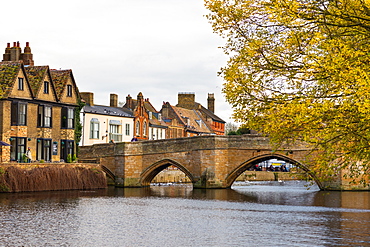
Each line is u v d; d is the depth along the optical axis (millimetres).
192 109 94812
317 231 22828
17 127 43594
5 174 38844
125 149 52469
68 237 20984
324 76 14188
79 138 51938
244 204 35188
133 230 22953
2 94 42469
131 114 70625
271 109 15117
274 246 19391
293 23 14227
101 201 35781
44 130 46875
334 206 33969
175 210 31062
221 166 49531
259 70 15055
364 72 12984
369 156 15070
